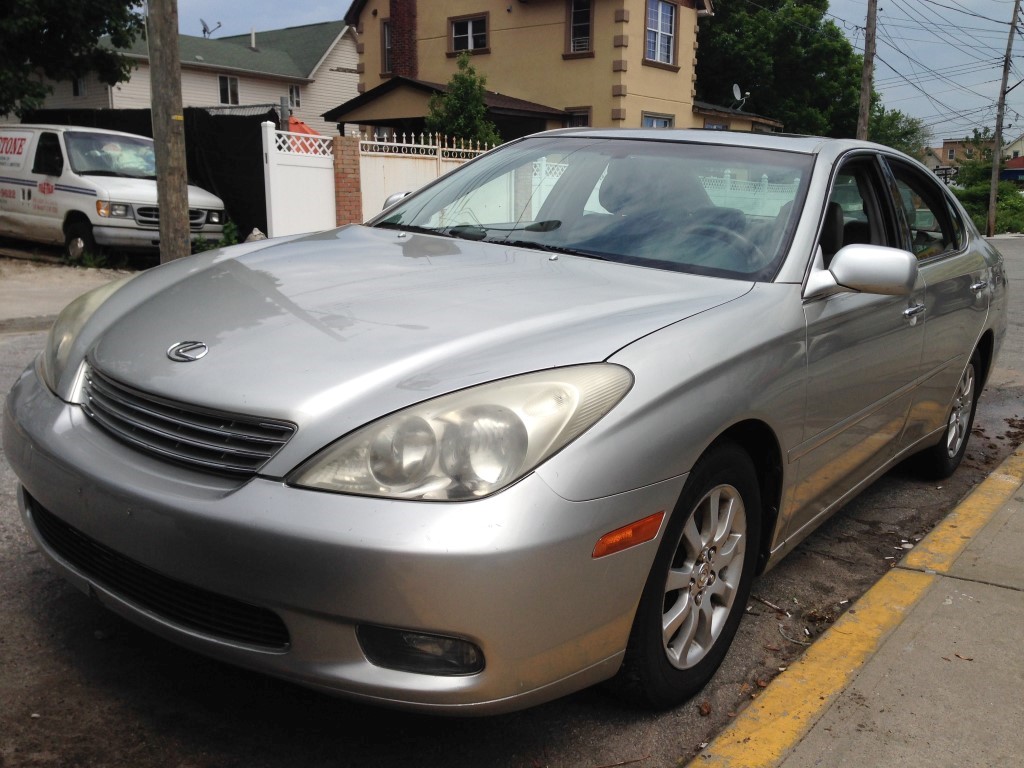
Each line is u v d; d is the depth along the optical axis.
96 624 2.87
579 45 22.42
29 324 8.16
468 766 2.34
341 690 2.04
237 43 39.34
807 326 2.85
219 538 2.02
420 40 24.86
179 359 2.33
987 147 62.28
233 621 2.13
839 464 3.27
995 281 4.91
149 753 2.30
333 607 1.97
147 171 12.52
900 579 3.54
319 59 35.69
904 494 4.67
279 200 12.44
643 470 2.17
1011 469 5.02
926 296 3.80
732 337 2.55
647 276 2.91
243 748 2.35
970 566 3.68
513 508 1.97
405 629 1.97
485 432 2.02
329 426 2.05
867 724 2.59
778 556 3.05
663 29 23.44
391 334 2.34
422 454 2.00
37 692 2.51
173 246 9.16
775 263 2.97
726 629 2.76
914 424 4.05
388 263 2.98
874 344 3.29
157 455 2.22
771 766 2.38
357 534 1.94
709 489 2.50
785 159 3.41
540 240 3.29
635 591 2.23
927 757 2.45
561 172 3.62
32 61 17.47
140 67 30.22
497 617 1.96
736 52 36.84
